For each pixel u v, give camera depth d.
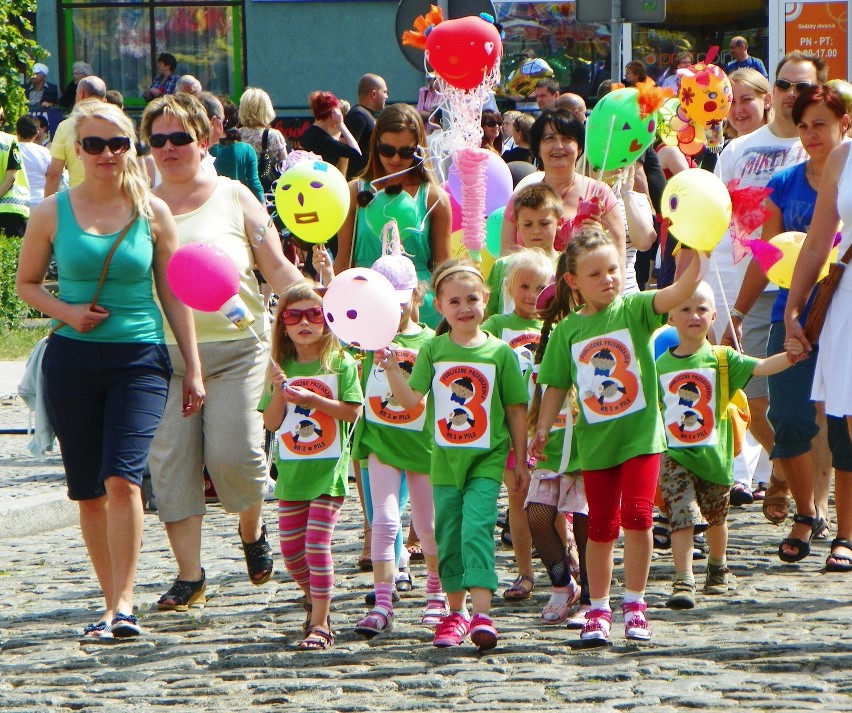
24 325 70.56
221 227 26.28
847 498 27.22
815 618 23.53
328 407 23.75
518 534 26.16
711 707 18.98
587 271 22.58
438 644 22.95
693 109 35.03
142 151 42.09
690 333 25.62
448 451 23.33
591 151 29.31
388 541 24.28
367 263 29.62
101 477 23.92
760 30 74.31
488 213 35.34
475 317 23.47
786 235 28.00
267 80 87.25
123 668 22.55
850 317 23.89
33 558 32.59
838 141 28.17
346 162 50.22
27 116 71.94
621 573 27.86
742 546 29.75
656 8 48.50
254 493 26.50
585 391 22.77
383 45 86.19
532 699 19.78
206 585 28.44
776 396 28.05
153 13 87.94
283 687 21.05
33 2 80.25
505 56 79.12
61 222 23.77
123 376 23.80
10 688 21.69
